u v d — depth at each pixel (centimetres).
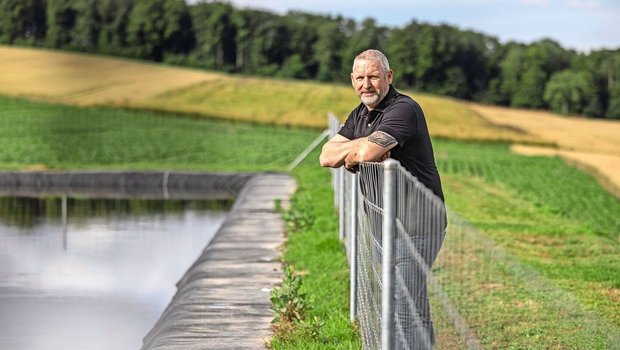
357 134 703
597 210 2848
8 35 17612
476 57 15638
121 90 10050
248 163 5881
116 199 3853
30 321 1432
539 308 1045
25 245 2352
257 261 1516
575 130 9288
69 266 2005
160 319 1277
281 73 17238
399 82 15762
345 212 1608
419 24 16075
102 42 17675
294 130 8650
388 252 560
